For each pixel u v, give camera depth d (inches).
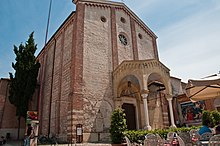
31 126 524.4
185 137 370.0
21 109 967.0
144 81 733.9
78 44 799.1
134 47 996.6
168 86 802.8
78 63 768.9
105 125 745.6
